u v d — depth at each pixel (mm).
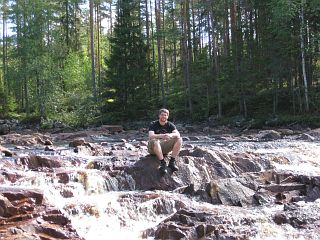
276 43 34406
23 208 8188
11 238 6762
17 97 54094
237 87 37281
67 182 10664
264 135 24656
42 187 9891
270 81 38969
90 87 47156
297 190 10219
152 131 11289
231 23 43312
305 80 33281
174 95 45312
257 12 40688
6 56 59625
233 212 8477
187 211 8094
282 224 7695
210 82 41594
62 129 38406
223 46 48562
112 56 42250
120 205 9039
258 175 11086
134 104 42000
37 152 16516
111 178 10961
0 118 47500
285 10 32500
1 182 10305
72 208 8656
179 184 11062
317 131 25141
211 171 11859
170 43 53625
